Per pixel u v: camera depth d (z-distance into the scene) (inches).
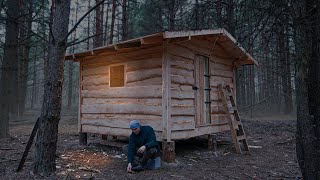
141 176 216.7
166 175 221.3
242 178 219.1
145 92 291.3
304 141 149.6
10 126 598.2
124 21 630.5
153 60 287.6
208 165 260.8
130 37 882.1
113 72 329.7
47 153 208.1
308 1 149.9
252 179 217.3
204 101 329.4
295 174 232.1
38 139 209.0
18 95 825.5
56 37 208.1
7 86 378.0
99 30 661.9
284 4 149.4
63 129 539.8
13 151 297.6
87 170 226.5
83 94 367.2
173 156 264.8
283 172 238.8
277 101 1102.4
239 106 1045.8
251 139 428.1
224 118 362.6
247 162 276.1
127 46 278.1
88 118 355.6
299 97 152.3
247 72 1132.5
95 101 349.4
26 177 200.1
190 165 258.1
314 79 150.9
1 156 269.6
